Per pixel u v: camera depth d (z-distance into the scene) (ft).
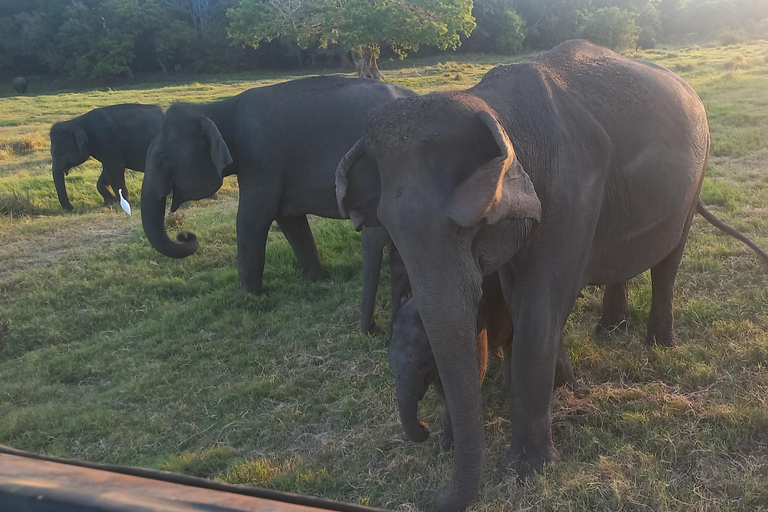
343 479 10.46
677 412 10.62
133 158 35.50
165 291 20.61
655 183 10.71
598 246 10.43
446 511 8.13
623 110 10.32
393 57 139.44
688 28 164.86
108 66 148.36
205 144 19.79
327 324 16.97
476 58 135.74
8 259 24.97
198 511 2.55
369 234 15.53
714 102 41.06
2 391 15.37
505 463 9.84
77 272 22.59
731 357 12.16
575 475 9.30
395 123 7.43
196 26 167.43
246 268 19.48
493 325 11.16
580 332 14.42
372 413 12.41
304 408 13.10
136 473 3.00
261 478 10.68
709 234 19.13
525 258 9.04
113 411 13.96
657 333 13.33
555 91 9.44
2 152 48.60
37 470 2.94
